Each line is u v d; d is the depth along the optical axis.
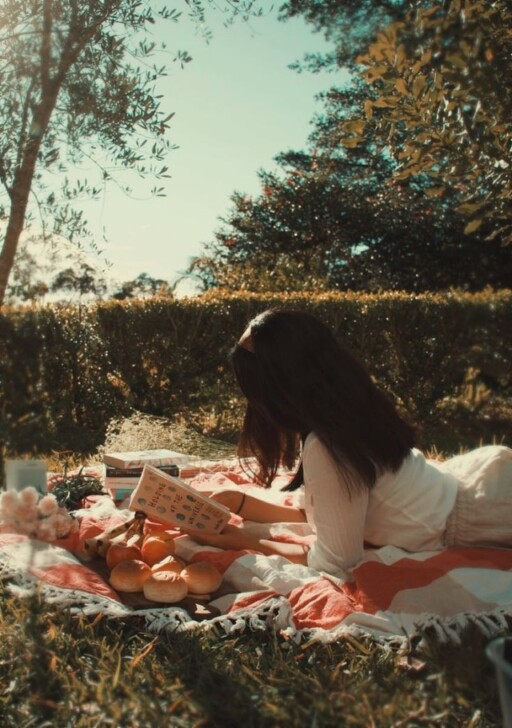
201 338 7.38
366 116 2.69
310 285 11.46
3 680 2.21
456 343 8.12
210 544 3.02
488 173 2.72
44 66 3.17
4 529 3.06
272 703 2.05
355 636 2.39
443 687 2.08
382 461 2.77
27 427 3.37
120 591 2.71
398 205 15.31
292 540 3.09
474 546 2.96
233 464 4.43
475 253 15.05
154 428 6.09
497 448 3.05
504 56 2.25
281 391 2.75
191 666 2.26
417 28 2.20
